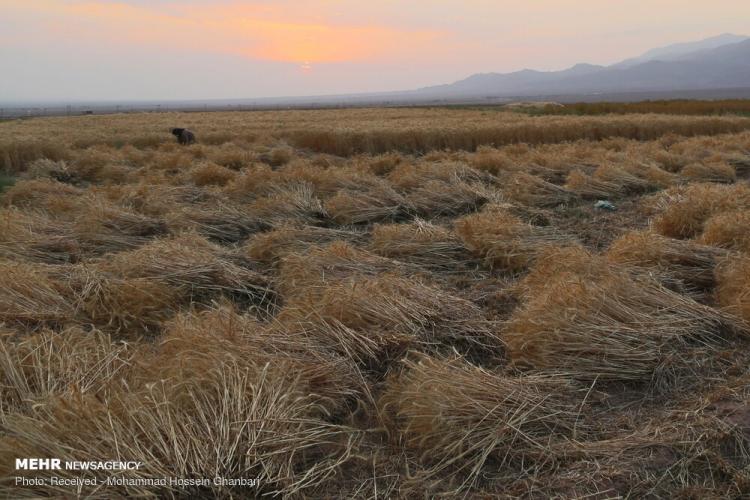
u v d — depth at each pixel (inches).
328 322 179.6
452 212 378.3
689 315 185.8
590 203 413.7
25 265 221.1
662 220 320.5
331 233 305.7
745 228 269.6
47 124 1278.3
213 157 593.6
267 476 114.5
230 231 323.6
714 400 145.1
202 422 121.6
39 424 115.4
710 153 602.9
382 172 559.2
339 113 1797.5
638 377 159.2
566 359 163.6
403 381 150.3
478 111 1850.4
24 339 171.0
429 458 129.3
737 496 114.1
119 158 594.2
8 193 405.1
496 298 227.3
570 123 875.4
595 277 210.2
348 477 124.6
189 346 155.5
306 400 144.1
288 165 526.9
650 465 122.6
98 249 281.1
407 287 201.8
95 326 197.8
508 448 129.5
